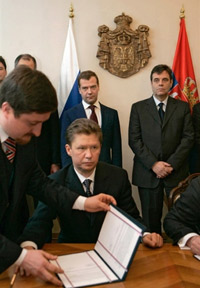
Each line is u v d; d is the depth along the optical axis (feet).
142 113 9.66
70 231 5.03
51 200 4.48
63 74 10.99
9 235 4.15
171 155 9.29
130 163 11.61
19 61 9.47
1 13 11.03
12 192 4.03
